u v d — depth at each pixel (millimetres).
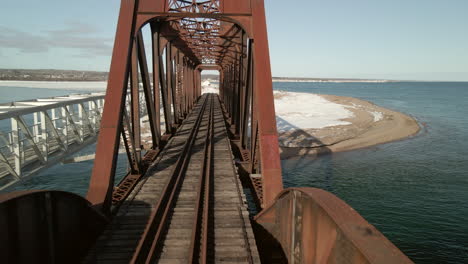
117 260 5496
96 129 15906
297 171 22141
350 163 24141
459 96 108688
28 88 133375
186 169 10875
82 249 5656
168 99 17438
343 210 3492
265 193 7031
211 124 21594
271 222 6086
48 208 4535
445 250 12789
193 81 40062
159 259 5500
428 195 18078
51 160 10453
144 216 7184
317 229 3867
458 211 16016
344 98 84062
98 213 6172
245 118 13148
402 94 120562
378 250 2658
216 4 10867
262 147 7395
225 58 28688
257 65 8133
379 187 19312
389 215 15688
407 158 25703
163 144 14828
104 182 6809
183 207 7711
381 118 46438
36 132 11188
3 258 3615
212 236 6223
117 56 7695
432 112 58750
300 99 78125
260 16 8547
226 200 8125
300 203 4516
